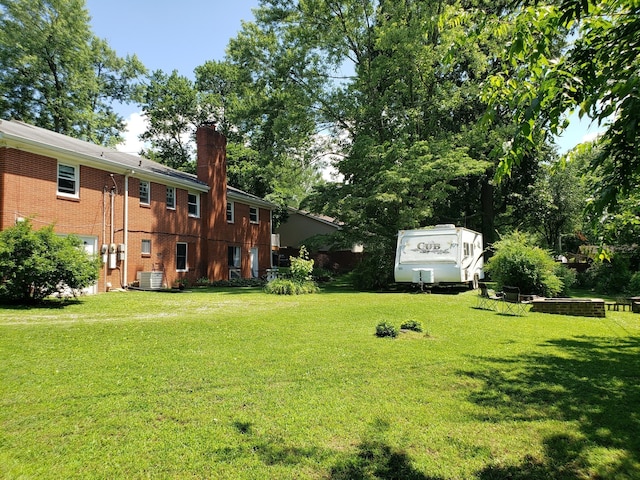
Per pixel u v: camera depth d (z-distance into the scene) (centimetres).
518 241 1544
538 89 310
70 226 1473
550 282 1354
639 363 592
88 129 3081
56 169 1436
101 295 1430
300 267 1802
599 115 293
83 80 2967
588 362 596
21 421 382
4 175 1279
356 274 2080
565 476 301
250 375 522
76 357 593
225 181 2358
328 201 2262
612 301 1531
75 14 2830
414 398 448
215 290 1825
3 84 2694
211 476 298
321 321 926
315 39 2372
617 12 314
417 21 2016
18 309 1019
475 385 492
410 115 2231
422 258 1728
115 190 1652
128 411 407
